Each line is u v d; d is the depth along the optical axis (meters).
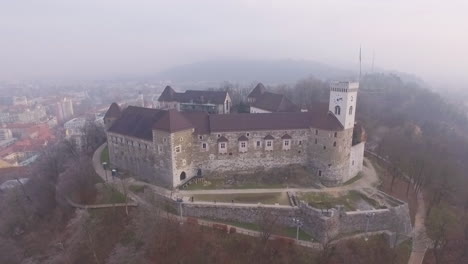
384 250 73.31
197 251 69.50
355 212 76.75
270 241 71.19
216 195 83.50
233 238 71.62
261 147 94.81
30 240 84.44
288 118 96.62
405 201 91.81
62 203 89.19
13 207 102.81
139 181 93.31
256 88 142.12
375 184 94.88
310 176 94.75
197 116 94.56
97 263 70.00
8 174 154.75
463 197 105.81
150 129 92.75
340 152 90.88
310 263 67.75
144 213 72.62
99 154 117.19
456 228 86.56
